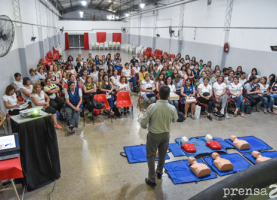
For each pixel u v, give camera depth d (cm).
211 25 948
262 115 582
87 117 534
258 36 704
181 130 473
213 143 392
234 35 815
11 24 578
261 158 347
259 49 704
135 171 324
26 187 274
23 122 253
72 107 443
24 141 256
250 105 589
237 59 807
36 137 269
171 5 1246
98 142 409
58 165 299
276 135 461
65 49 2334
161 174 305
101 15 2819
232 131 477
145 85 591
